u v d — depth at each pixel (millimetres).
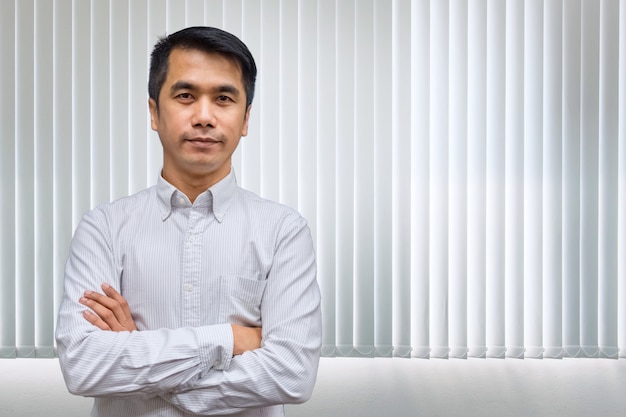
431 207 2629
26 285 2600
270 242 1341
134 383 1211
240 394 1240
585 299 2635
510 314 2633
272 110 2605
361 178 2617
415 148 2617
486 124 2611
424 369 2689
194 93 1258
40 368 2645
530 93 2625
